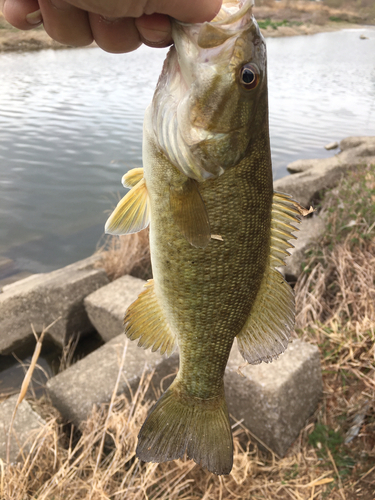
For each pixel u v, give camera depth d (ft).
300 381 1.56
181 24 0.67
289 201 0.81
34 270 2.93
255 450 1.55
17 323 2.31
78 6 0.60
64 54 16.06
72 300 2.28
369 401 1.60
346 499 1.35
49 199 4.01
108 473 1.29
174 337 0.90
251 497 1.38
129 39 0.75
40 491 1.27
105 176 4.54
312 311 2.06
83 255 3.13
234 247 0.77
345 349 1.86
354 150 4.78
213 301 0.81
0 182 4.38
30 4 0.73
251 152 0.74
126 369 1.64
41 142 5.67
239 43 0.68
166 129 0.73
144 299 0.88
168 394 0.92
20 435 1.44
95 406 1.48
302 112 7.82
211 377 0.90
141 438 0.87
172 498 1.34
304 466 1.48
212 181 0.73
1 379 2.12
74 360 2.25
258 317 0.87
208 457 0.89
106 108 7.64
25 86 9.68
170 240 0.78
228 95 0.70
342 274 2.20
